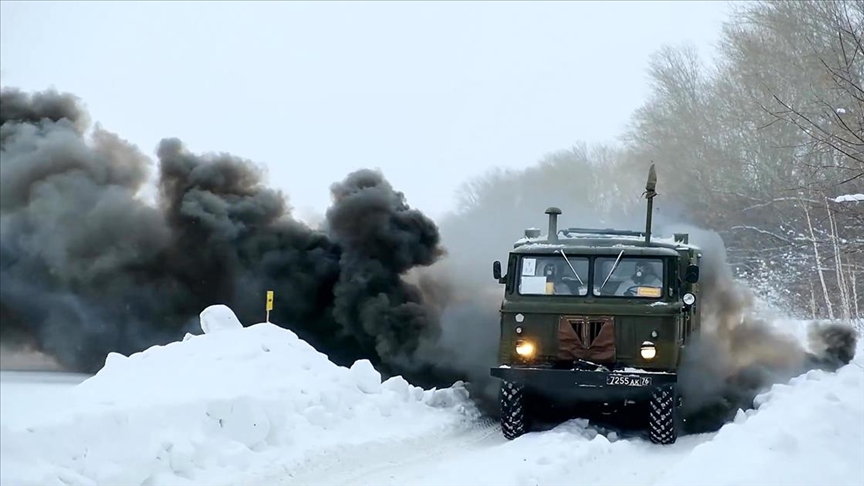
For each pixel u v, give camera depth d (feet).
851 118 51.44
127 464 28.32
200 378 39.37
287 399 37.47
